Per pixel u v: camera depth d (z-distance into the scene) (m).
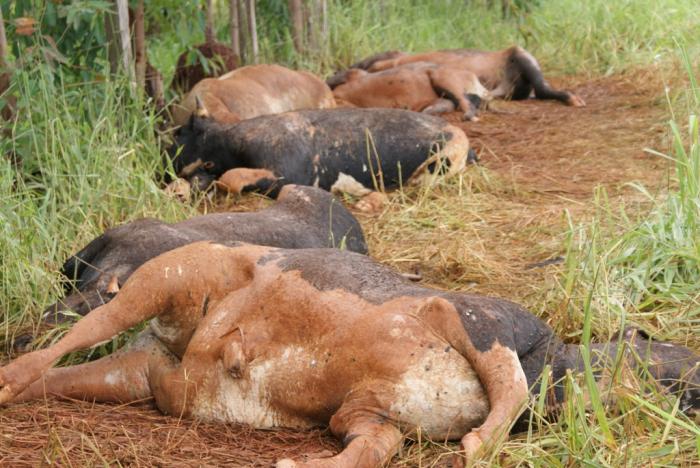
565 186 9.62
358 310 4.72
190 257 5.17
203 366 5.00
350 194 9.46
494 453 4.19
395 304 4.70
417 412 4.54
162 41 13.24
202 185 9.15
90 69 9.36
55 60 9.28
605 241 7.14
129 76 9.25
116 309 5.08
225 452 4.66
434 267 7.54
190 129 9.46
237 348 4.85
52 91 8.31
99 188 7.75
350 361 4.63
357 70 13.77
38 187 7.81
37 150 7.69
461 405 4.54
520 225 8.37
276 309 4.88
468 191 9.39
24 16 8.77
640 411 4.67
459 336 4.55
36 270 6.38
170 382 5.10
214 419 5.00
